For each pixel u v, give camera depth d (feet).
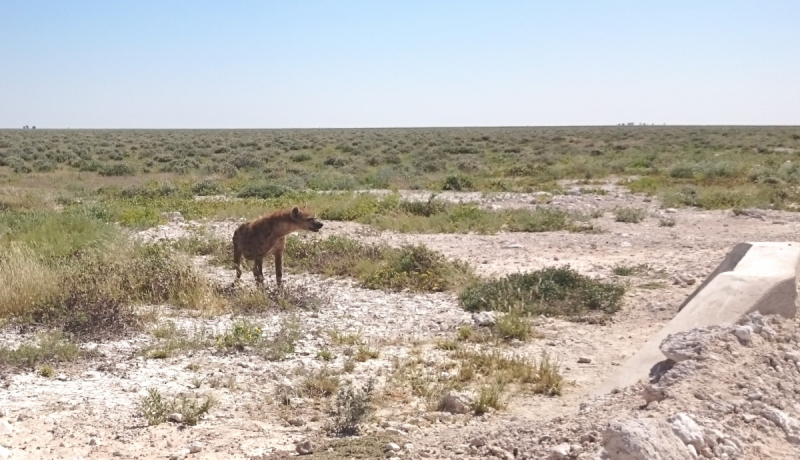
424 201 74.95
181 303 34.91
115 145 208.03
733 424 17.16
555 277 36.19
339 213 66.85
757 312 22.89
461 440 19.29
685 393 18.42
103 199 82.28
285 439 20.18
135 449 19.48
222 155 166.30
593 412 19.20
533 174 108.68
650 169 111.14
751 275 24.17
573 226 59.52
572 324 32.01
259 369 26.11
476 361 26.58
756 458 16.02
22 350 26.61
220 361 26.94
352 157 153.48
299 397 23.40
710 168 98.63
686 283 38.14
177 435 20.40
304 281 40.98
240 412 22.21
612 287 35.42
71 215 54.65
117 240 46.88
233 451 19.35
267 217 36.88
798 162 114.73
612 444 15.17
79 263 38.68
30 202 75.00
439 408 22.52
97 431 20.61
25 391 23.75
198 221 64.75
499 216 63.36
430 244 52.54
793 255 26.55
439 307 35.14
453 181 93.45
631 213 63.93
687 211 68.39
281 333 29.43
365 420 21.25
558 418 19.63
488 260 46.24
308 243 47.47
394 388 24.09
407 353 28.04
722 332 21.15
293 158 155.74
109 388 24.09
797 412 18.19
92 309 31.24
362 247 46.01
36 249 43.96
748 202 70.74
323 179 102.53
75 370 25.89
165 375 25.36
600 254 48.08
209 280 37.88
